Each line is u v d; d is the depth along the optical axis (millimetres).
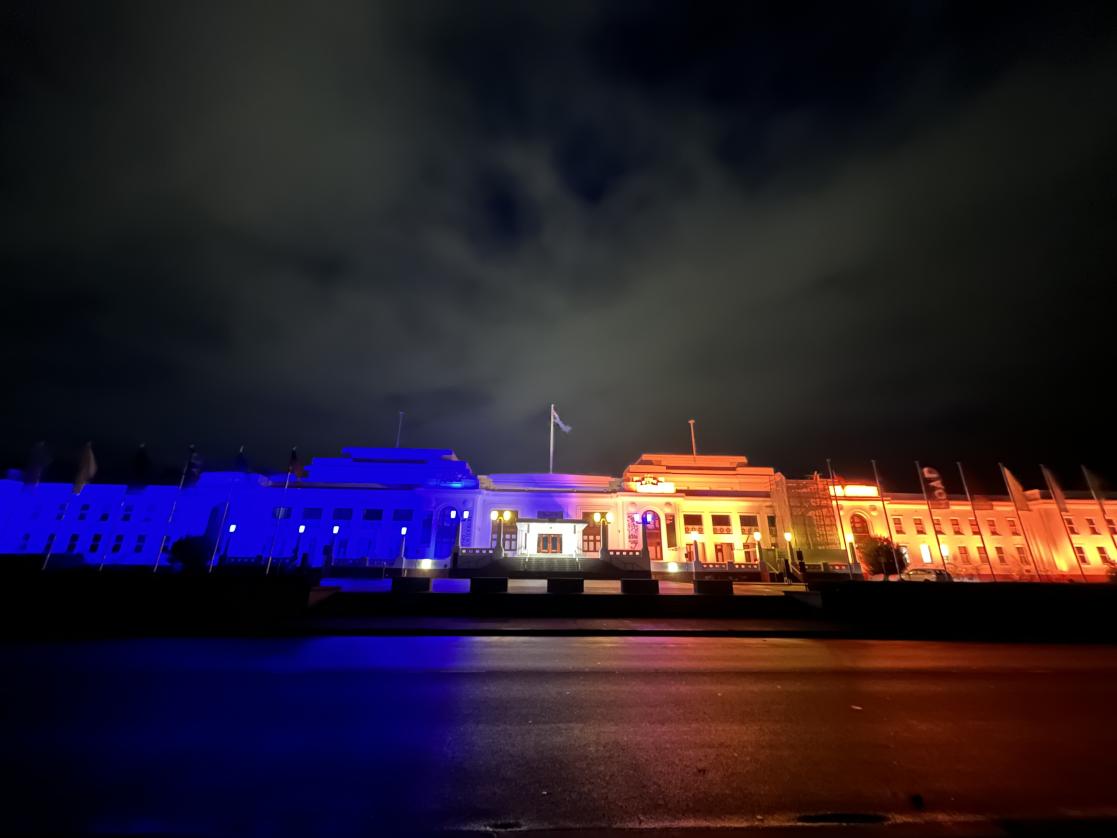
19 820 4305
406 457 65188
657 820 4492
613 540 59875
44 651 12211
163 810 4508
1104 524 61031
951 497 65312
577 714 7586
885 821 4488
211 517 56688
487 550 44719
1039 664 12148
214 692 8492
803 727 7094
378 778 5270
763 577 47531
